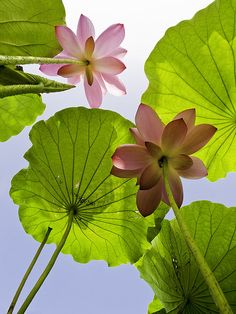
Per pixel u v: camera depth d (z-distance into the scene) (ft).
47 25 3.81
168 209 4.04
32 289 3.29
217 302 2.61
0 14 3.66
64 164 4.05
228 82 4.04
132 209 4.09
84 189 4.09
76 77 4.12
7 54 3.77
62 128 4.04
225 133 4.19
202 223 4.21
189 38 3.99
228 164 4.31
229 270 4.12
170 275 4.11
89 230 4.27
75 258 4.44
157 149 3.18
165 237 4.21
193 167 3.26
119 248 4.28
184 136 3.16
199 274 4.14
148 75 4.12
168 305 3.96
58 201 4.13
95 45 4.05
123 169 3.23
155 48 4.05
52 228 4.29
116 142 4.05
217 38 3.96
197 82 4.07
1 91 3.13
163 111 4.16
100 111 4.05
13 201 4.21
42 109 4.77
